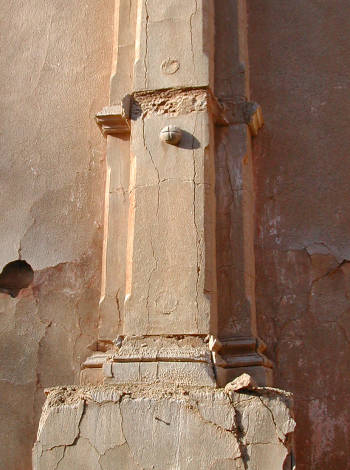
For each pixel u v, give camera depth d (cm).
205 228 414
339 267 444
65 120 543
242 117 466
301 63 503
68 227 505
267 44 513
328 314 434
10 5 602
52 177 525
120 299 450
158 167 433
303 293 443
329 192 464
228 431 343
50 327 479
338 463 401
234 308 425
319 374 422
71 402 367
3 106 563
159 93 452
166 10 473
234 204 447
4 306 493
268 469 334
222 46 486
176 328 395
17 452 450
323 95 491
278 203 468
